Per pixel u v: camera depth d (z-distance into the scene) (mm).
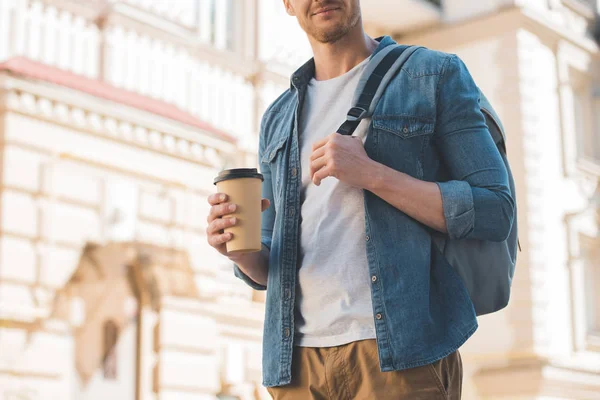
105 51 9164
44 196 8227
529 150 13070
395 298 1839
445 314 1843
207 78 10445
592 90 14734
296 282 1985
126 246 8906
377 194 1856
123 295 9031
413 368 1815
